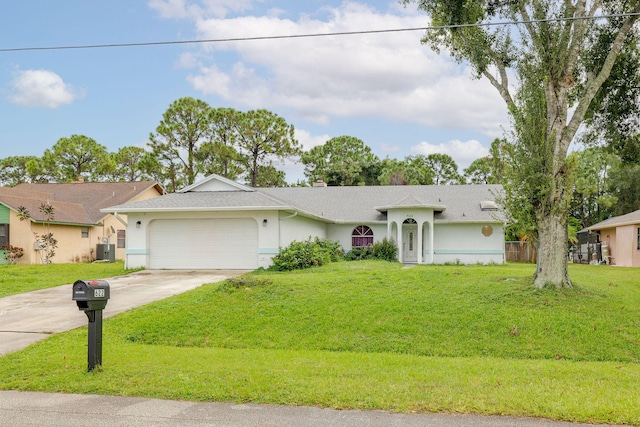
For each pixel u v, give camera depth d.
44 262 26.33
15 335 9.64
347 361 7.94
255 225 20.20
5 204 25.47
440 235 26.23
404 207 24.62
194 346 9.54
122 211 20.05
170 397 5.90
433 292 12.29
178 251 20.66
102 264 25.61
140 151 52.78
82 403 5.75
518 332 9.73
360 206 28.12
